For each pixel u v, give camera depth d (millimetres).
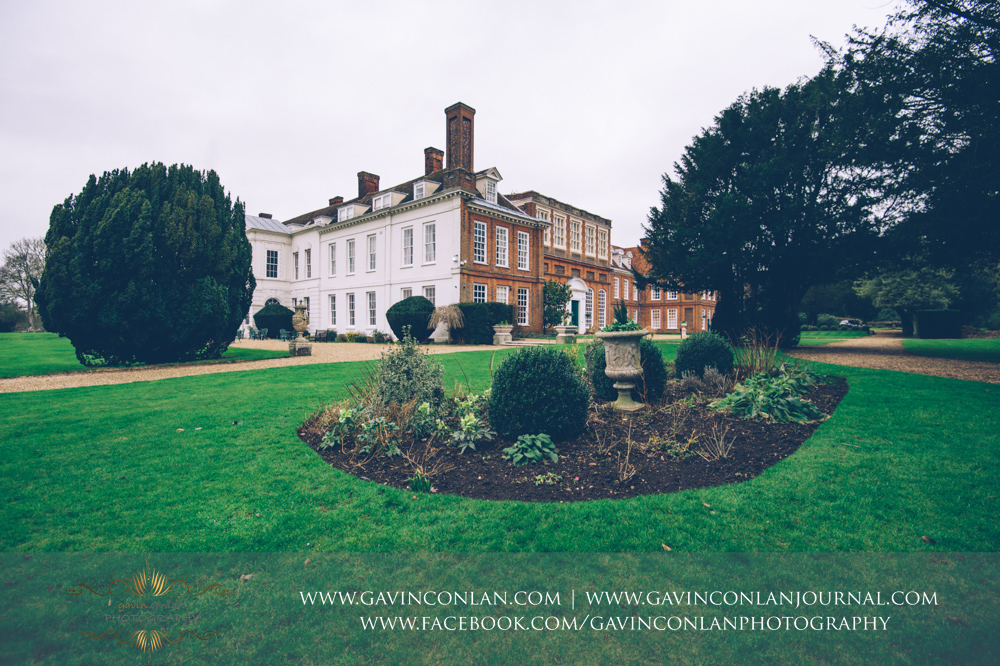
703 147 16906
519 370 4938
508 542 2922
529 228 26453
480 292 23422
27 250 44750
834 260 15109
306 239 31578
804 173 14898
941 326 22547
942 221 10945
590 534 3002
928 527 2980
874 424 5207
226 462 4535
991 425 5035
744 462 4242
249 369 11445
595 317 36000
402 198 25734
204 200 12758
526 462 4277
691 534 2979
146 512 3459
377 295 26328
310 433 5539
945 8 9867
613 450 4613
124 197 11477
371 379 6457
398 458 4543
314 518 3324
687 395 7051
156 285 11859
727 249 15430
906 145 10898
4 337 30766
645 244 19594
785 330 16312
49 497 3740
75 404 7184
